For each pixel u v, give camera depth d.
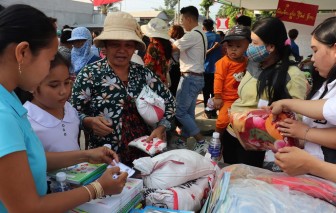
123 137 1.87
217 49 5.52
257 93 2.06
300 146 1.56
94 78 1.84
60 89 1.43
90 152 1.37
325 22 1.36
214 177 1.56
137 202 1.27
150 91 1.90
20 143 0.83
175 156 1.48
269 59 2.02
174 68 5.23
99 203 1.11
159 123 2.02
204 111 5.93
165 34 3.94
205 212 1.23
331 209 1.13
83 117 1.77
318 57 1.37
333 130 1.32
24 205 0.83
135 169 1.46
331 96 1.40
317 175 1.26
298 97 1.90
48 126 1.49
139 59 3.39
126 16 1.84
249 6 8.70
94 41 1.89
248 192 1.19
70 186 1.20
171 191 1.35
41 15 0.88
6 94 0.87
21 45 0.82
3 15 0.83
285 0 5.25
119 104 1.85
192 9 4.27
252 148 1.68
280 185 1.27
